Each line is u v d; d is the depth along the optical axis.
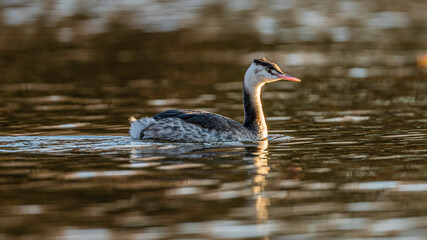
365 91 21.91
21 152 14.17
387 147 14.68
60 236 9.53
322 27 33.81
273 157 13.91
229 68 25.80
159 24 34.41
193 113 15.81
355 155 13.99
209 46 29.89
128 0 40.81
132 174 12.49
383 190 11.56
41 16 36.25
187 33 32.47
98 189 11.59
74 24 34.50
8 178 12.23
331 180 12.16
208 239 9.41
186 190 11.55
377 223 10.05
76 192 11.42
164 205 10.79
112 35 32.12
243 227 9.88
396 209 10.62
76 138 15.64
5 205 10.77
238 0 41.03
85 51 29.03
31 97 21.16
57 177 12.30
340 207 10.73
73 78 24.23
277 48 29.38
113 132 16.41
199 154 14.08
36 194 11.32
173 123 15.39
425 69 25.14
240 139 15.62
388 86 22.55
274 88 22.92
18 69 25.81
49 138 15.60
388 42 30.31
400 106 19.56
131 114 18.77
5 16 36.16
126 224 9.98
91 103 20.28
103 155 13.93
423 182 11.95
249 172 12.68
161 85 23.05
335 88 22.50
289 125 17.52
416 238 9.47
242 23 34.78
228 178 12.28
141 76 24.55
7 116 18.41
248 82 16.36
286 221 10.12
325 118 18.25
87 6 39.00
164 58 27.70
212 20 35.41
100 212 10.46
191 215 10.34
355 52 28.52
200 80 23.86
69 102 20.39
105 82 23.52
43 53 28.67
